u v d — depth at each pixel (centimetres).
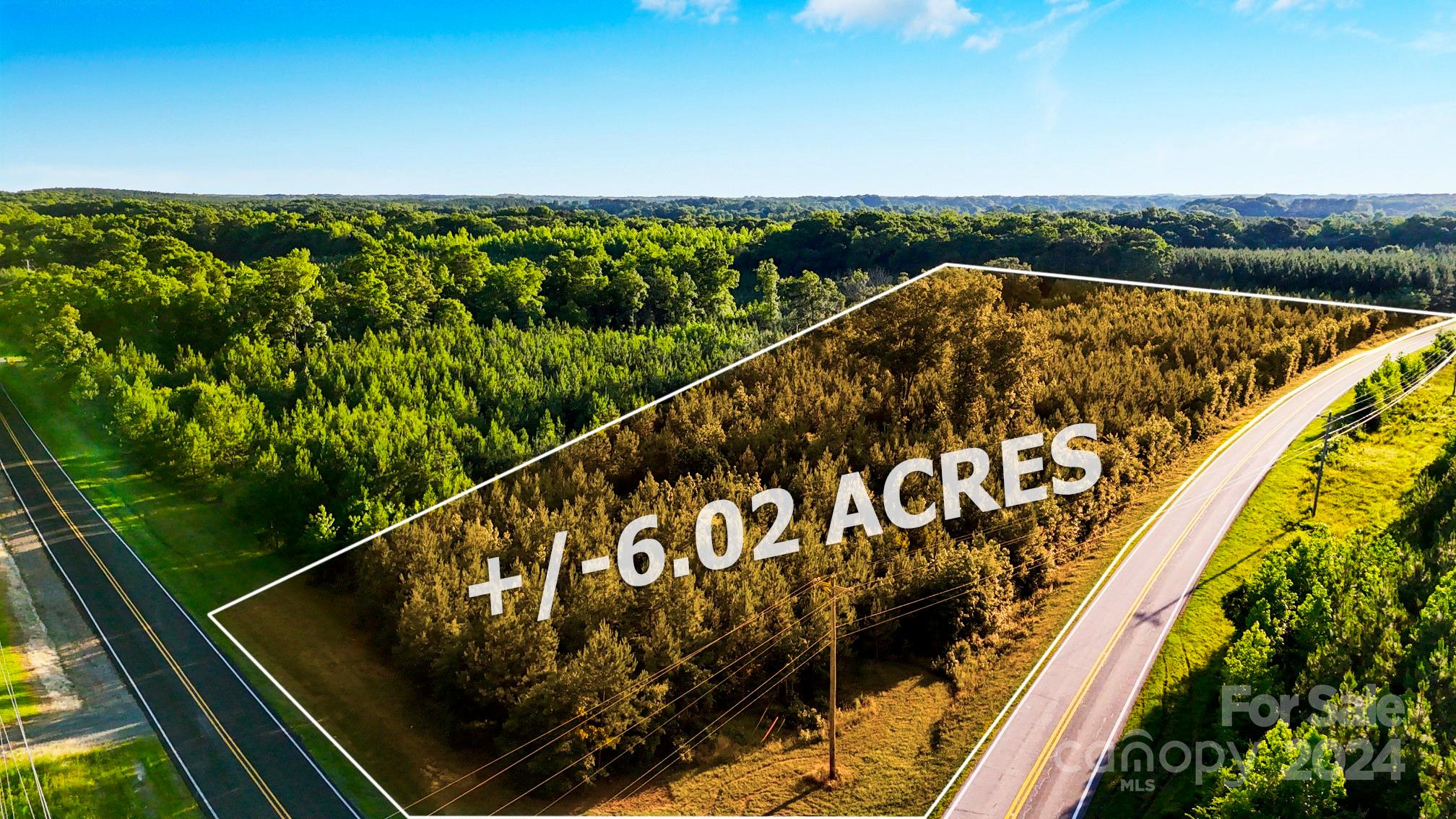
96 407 8756
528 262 13325
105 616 5566
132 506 7175
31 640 5303
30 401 9762
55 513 7062
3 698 4703
